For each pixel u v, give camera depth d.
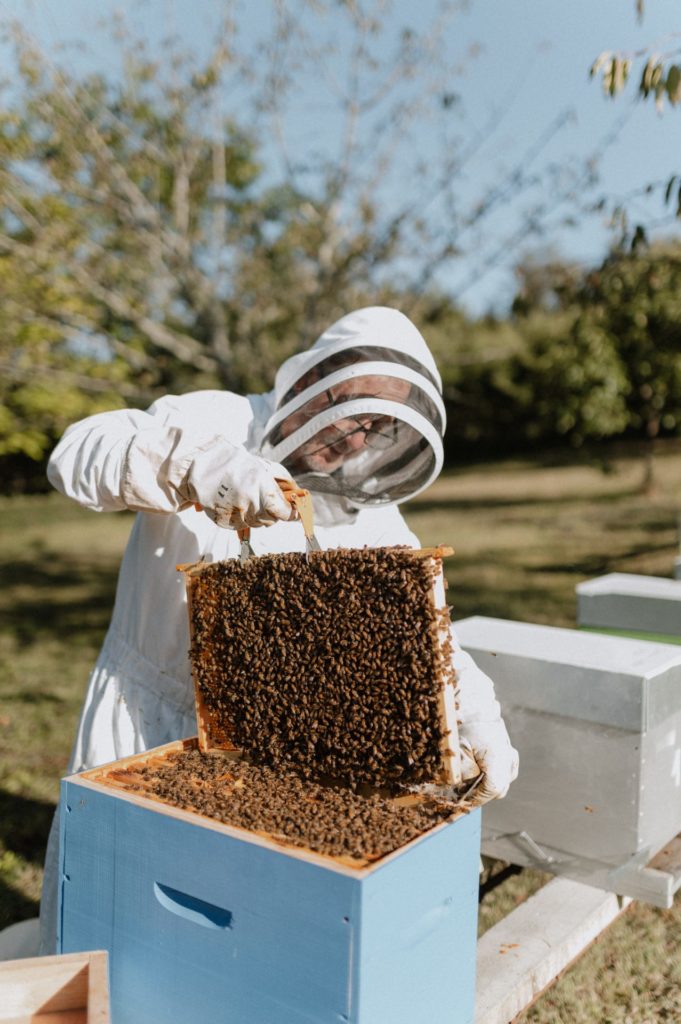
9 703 5.44
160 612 1.94
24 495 18.42
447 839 1.29
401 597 1.37
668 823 2.32
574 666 2.23
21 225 6.89
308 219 6.90
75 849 1.43
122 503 1.58
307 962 1.17
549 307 6.54
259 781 1.50
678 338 6.82
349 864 1.16
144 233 6.50
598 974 2.58
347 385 1.74
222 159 6.85
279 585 1.48
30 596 9.05
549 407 10.84
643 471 15.73
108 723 1.97
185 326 8.41
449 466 21.11
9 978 1.26
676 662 2.27
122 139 6.79
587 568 9.11
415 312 6.53
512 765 1.61
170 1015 1.33
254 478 1.45
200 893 1.27
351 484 1.86
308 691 1.48
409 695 1.38
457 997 1.33
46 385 6.48
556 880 2.33
